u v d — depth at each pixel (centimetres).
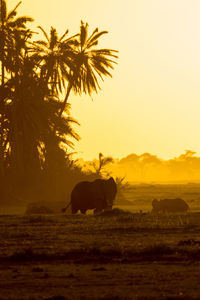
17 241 5744
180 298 3209
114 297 3250
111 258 4681
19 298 3269
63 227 6900
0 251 5103
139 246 5203
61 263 4516
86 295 3322
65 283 3684
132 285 3588
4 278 3869
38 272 4078
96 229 6606
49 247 5281
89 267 4259
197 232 6288
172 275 3869
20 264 4494
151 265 4300
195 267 4172
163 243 5362
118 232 6344
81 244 5462
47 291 3459
